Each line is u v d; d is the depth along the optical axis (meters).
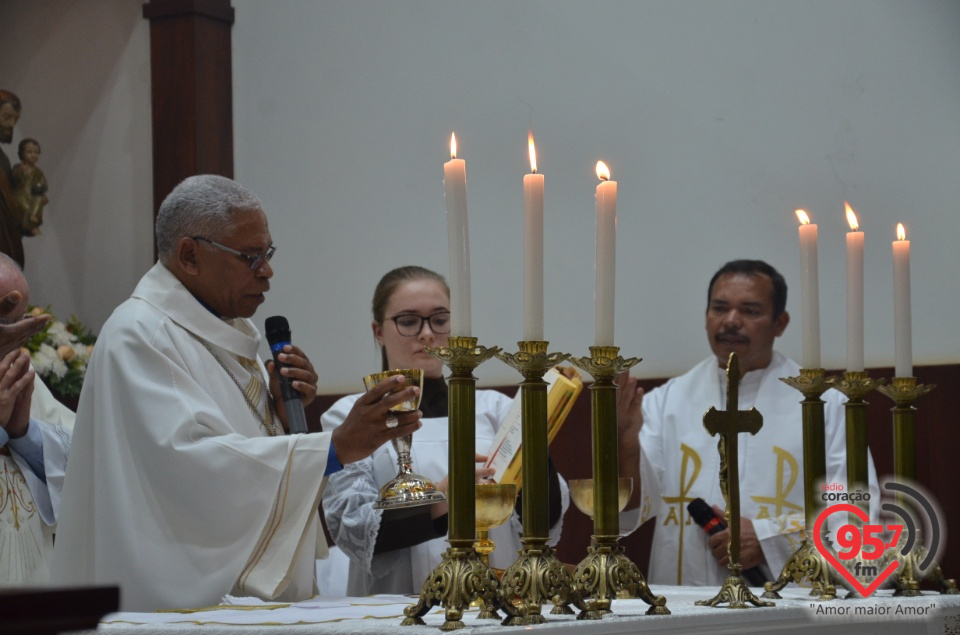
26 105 6.36
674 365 5.11
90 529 2.76
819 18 4.98
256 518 2.54
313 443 2.54
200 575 2.56
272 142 5.87
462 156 5.48
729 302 4.30
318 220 5.75
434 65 5.57
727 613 1.87
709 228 5.09
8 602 0.86
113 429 2.68
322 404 5.63
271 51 5.91
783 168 5.01
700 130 5.13
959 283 4.71
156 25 5.89
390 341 3.58
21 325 3.01
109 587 0.92
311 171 5.78
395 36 5.66
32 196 6.11
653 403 4.49
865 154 4.89
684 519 4.23
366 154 5.68
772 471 4.17
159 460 2.61
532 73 5.39
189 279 2.94
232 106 5.96
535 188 1.86
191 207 2.91
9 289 3.51
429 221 5.53
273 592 2.49
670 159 5.16
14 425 3.69
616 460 1.91
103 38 6.20
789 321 4.81
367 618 1.93
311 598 2.69
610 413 1.92
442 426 3.49
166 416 2.64
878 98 4.88
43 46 6.34
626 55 5.25
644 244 5.19
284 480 2.53
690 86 5.15
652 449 4.34
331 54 5.78
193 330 2.86
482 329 5.38
